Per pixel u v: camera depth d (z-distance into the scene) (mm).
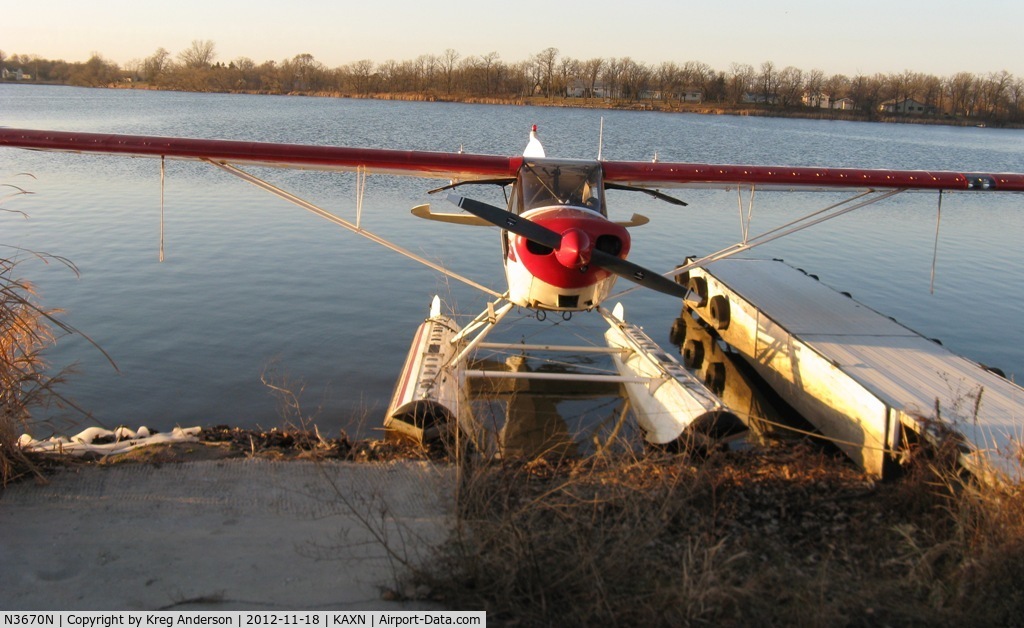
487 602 3092
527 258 6289
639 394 6961
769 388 7949
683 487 4168
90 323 8836
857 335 7383
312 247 13406
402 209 17297
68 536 3486
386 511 3750
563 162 7086
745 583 3234
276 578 3246
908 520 4148
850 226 17750
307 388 7238
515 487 4070
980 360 8812
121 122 39938
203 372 7535
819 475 4703
